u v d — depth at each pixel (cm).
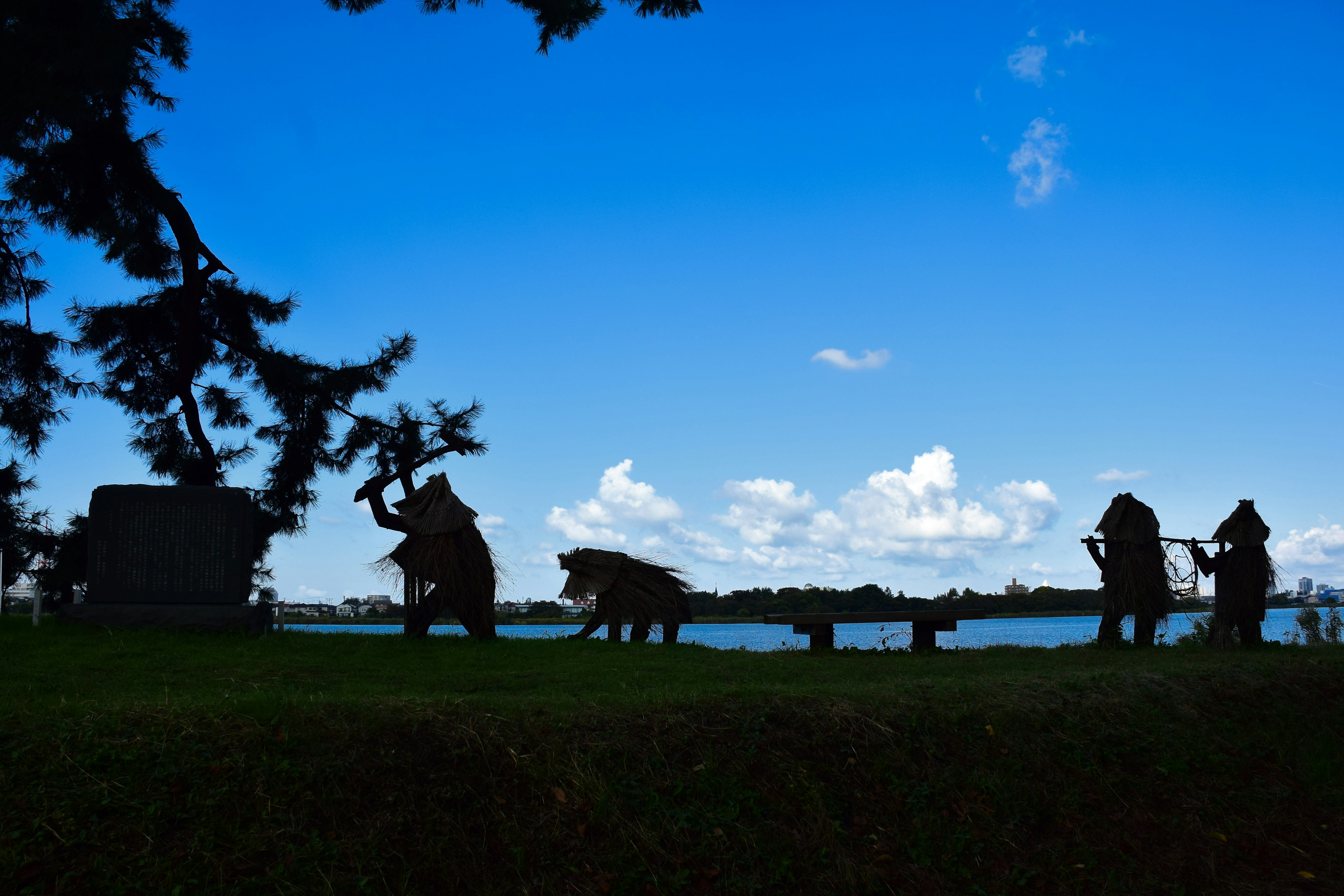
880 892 643
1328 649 1430
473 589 1512
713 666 1191
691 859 634
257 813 591
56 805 570
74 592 1527
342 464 2044
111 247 1883
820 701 827
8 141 1452
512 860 605
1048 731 846
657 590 1611
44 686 902
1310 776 870
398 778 642
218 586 1499
